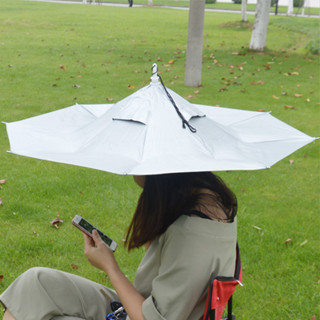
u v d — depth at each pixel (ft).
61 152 5.28
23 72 32.68
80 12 75.41
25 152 5.05
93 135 5.56
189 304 5.26
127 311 5.68
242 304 10.20
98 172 17.10
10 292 6.30
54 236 12.53
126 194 15.44
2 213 13.66
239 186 16.60
